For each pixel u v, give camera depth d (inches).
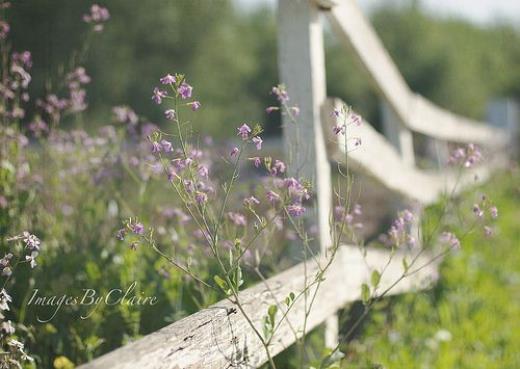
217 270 132.5
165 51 779.4
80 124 152.6
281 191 109.9
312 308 116.3
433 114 252.7
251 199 97.4
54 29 643.5
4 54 129.3
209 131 802.2
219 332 86.4
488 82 1135.6
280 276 110.4
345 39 152.6
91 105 680.4
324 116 128.2
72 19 652.1
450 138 302.2
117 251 135.9
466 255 220.7
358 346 149.3
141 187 136.5
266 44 973.2
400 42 1026.1
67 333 117.3
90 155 149.3
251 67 892.6
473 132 360.5
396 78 198.5
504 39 1187.3
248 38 943.0
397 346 154.5
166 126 728.3
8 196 123.9
